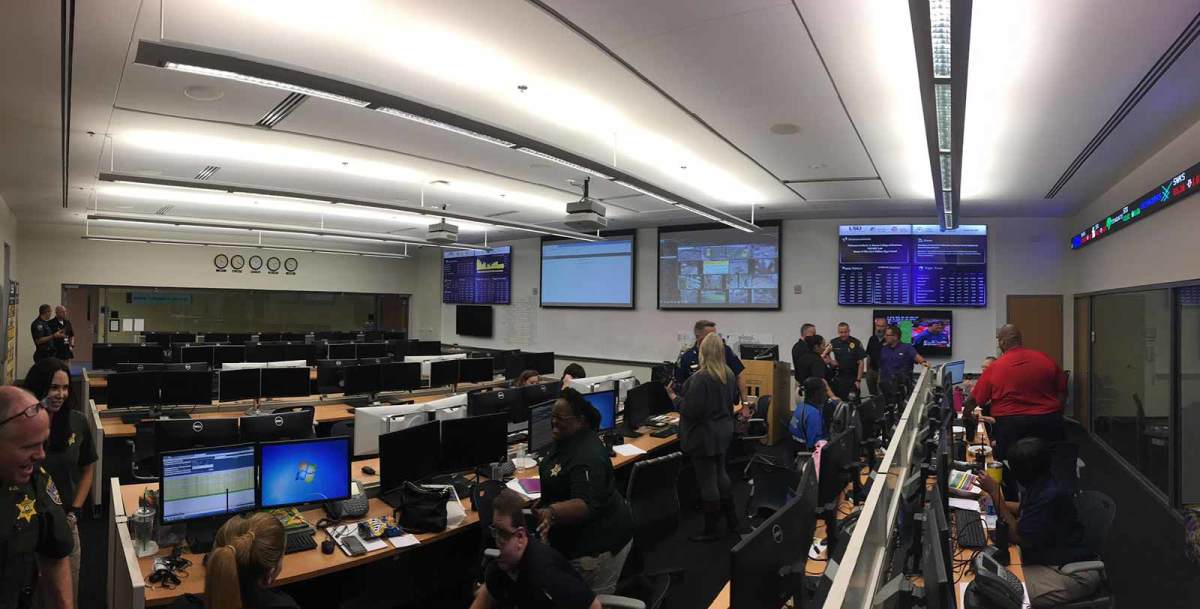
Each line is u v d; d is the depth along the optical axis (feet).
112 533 8.87
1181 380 16.30
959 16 7.59
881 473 6.37
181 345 30.25
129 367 23.75
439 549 11.84
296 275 46.52
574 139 17.01
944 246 28.71
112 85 12.90
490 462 12.69
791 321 30.78
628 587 10.28
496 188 24.67
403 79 12.77
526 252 41.11
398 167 20.97
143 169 21.02
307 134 16.84
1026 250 28.32
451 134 16.84
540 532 8.59
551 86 13.09
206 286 43.34
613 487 9.53
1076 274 27.12
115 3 9.39
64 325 31.71
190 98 13.80
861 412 14.15
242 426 12.77
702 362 14.51
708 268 32.50
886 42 10.61
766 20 9.93
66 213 30.83
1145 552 14.23
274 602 6.23
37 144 17.58
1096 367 24.84
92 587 12.34
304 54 11.51
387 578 11.34
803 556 6.25
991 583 7.29
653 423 18.94
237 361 29.22
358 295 50.52
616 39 10.75
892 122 14.93
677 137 16.65
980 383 14.94
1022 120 14.67
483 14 9.98
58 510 5.90
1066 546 8.86
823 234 30.37
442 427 12.01
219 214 31.99
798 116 14.69
